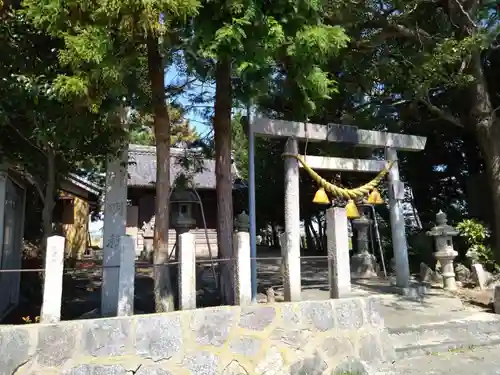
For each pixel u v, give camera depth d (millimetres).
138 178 15305
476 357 5598
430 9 10234
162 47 4781
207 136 8664
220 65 6066
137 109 6270
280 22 4820
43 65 5105
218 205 5977
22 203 7180
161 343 3992
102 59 3930
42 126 5109
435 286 9180
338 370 4750
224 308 4367
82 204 16156
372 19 9742
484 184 13016
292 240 5473
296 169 6680
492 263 10031
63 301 6738
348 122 10625
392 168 8070
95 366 3727
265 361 4391
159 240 5160
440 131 13305
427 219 14758
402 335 5957
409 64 9109
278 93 7270
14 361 3510
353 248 14359
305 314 4754
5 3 5133
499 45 10273
